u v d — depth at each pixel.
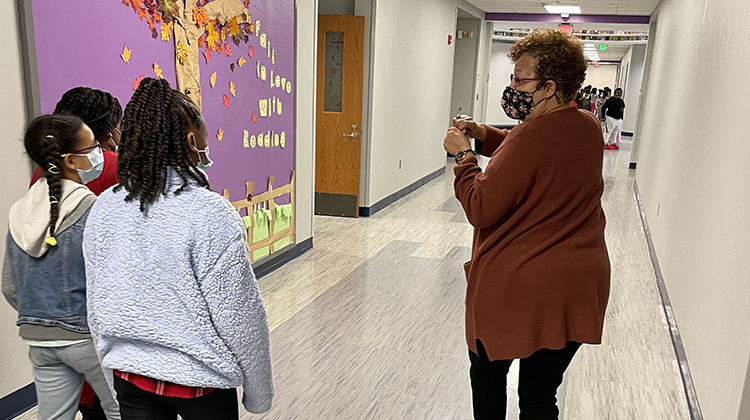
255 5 3.81
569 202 1.60
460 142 1.74
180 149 1.33
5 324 2.33
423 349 3.16
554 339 1.58
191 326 1.28
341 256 4.88
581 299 1.59
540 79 1.60
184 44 3.14
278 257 4.49
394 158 7.11
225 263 1.29
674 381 2.89
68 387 1.75
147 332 1.26
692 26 4.39
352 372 2.89
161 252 1.27
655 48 8.38
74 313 1.64
